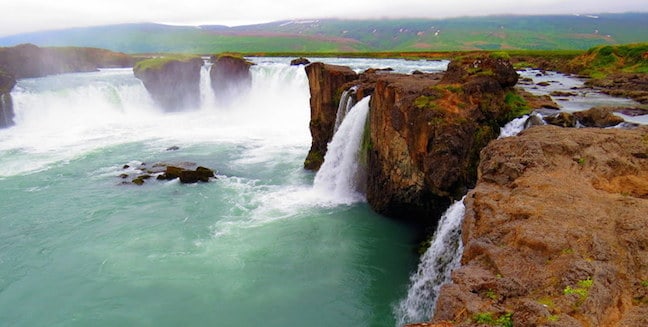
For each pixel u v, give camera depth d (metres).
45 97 50.16
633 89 37.00
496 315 8.15
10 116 47.41
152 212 25.59
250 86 57.34
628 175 13.40
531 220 10.80
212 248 21.23
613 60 53.94
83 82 57.59
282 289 18.02
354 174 27.64
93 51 84.31
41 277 19.09
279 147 39.69
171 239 22.22
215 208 26.06
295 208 26.09
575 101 30.59
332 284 18.42
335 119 32.28
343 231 23.05
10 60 63.47
